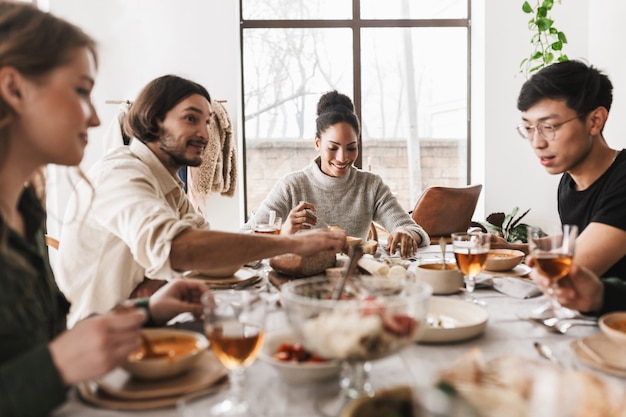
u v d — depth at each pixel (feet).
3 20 2.97
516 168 14.51
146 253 4.80
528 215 14.61
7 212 3.13
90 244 5.69
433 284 4.60
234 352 2.64
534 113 5.13
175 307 3.72
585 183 5.31
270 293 4.75
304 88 15.24
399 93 15.40
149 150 6.12
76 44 3.12
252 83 15.17
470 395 2.13
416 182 15.64
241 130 14.88
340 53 15.23
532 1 14.17
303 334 2.53
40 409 2.40
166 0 13.42
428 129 15.49
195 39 13.53
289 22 15.05
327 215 8.75
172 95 6.18
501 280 4.82
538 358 3.08
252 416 2.44
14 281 2.83
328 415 2.43
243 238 4.77
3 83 2.90
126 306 3.45
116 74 13.29
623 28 12.43
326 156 8.66
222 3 13.53
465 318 3.80
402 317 2.48
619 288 3.82
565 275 3.76
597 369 2.87
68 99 3.05
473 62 15.10
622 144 12.57
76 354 2.45
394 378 2.86
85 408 2.60
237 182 13.60
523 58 14.30
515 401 2.09
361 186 8.86
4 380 2.37
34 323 2.96
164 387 2.76
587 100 4.94
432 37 15.30
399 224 8.50
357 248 3.45
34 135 3.02
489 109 14.42
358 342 2.40
